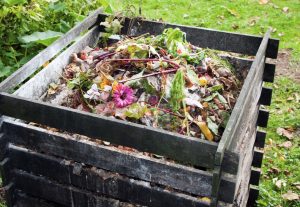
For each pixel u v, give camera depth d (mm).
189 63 2508
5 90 2094
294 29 5781
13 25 3393
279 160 3689
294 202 3254
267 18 6039
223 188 1766
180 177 1883
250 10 6262
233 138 1801
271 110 4340
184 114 2211
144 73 2385
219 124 2223
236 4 6414
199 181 1854
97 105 2303
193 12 6191
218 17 6078
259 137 2893
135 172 1966
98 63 2508
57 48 2496
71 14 3643
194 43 2791
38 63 2336
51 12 3609
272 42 2520
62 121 1971
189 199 1924
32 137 2107
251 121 2332
